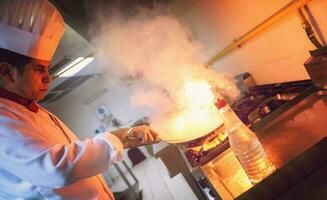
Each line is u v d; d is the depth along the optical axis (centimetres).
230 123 93
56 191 93
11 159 80
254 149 87
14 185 92
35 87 96
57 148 82
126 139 98
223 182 92
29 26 91
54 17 103
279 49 157
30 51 91
